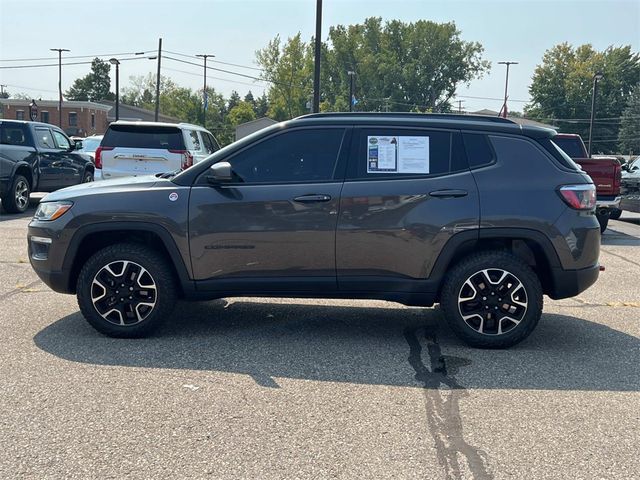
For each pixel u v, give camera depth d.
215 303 7.16
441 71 97.06
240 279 5.68
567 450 3.79
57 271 5.79
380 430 4.01
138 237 5.95
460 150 5.66
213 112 108.31
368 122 5.73
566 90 95.50
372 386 4.74
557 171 5.62
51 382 4.70
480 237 5.53
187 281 5.69
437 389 4.71
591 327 6.46
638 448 3.82
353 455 3.69
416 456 3.69
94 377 4.82
